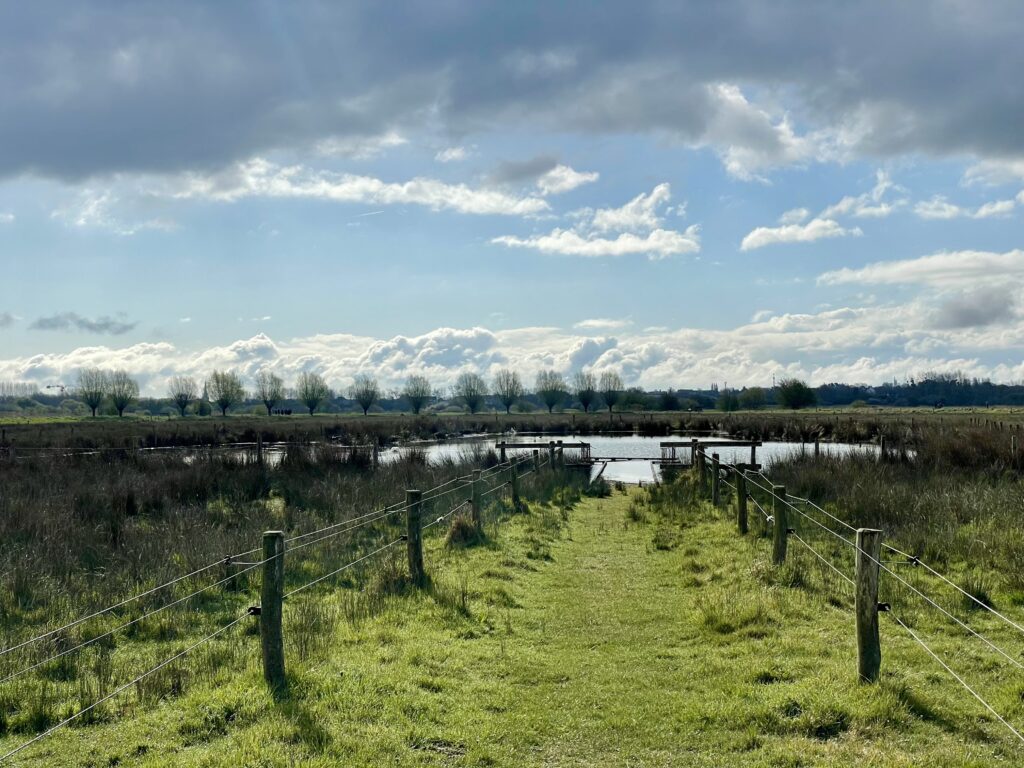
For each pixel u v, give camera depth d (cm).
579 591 1088
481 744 596
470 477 1916
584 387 10444
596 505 1969
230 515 1560
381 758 567
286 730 599
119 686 707
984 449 2086
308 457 2455
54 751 583
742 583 1035
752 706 640
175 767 544
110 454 2717
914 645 775
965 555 1105
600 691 705
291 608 953
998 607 896
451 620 908
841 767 536
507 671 759
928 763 535
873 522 1341
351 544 1330
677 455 3319
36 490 1767
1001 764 532
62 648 816
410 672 734
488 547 1327
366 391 11112
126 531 1325
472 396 10669
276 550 682
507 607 995
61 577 1074
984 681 685
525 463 2430
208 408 10794
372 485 1883
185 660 772
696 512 1664
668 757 573
